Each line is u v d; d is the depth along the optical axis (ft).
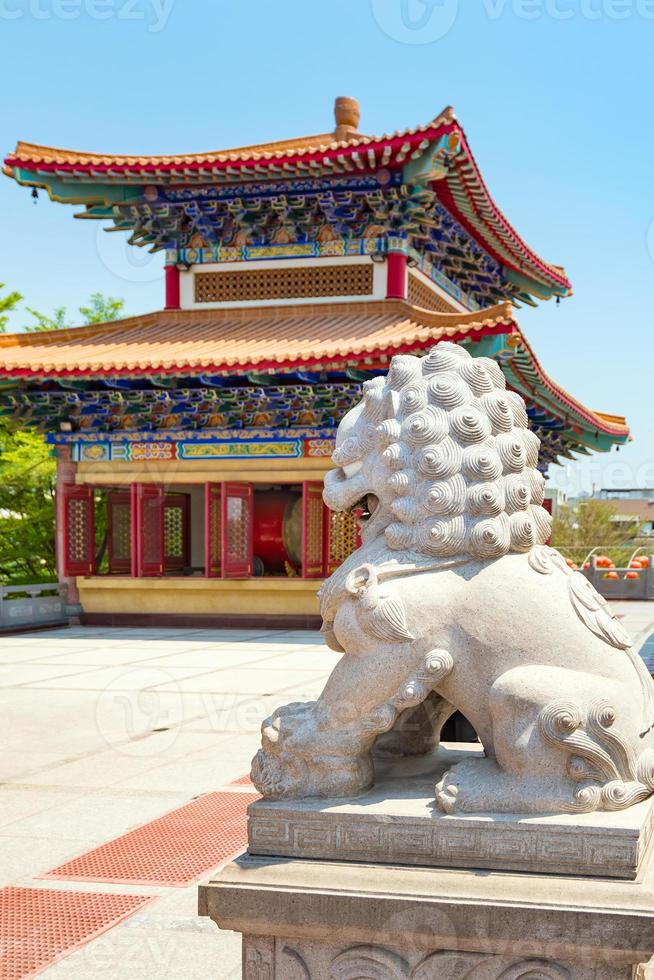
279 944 9.33
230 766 23.62
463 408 10.18
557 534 117.70
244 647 49.88
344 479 10.85
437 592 9.71
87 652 47.85
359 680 9.70
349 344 55.72
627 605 81.20
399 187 60.08
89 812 19.70
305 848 9.40
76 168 62.39
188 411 62.90
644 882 8.44
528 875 8.71
